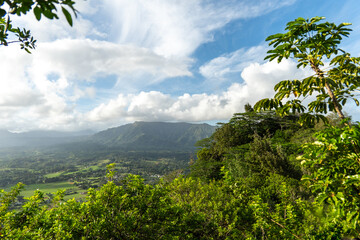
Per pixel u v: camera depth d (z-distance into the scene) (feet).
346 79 9.15
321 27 7.81
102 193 10.73
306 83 8.28
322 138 7.02
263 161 37.78
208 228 13.19
